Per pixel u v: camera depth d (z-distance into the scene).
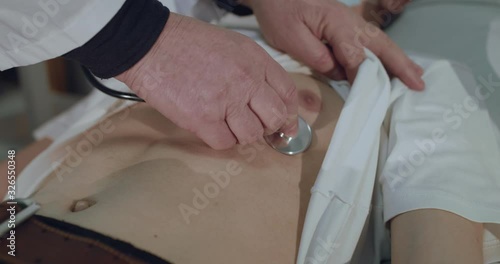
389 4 0.93
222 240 0.51
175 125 0.66
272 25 0.74
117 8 0.51
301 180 0.60
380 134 0.65
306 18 0.72
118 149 0.63
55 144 0.67
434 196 0.55
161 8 0.55
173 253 0.48
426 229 0.53
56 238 0.46
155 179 0.56
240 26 0.86
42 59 0.58
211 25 0.59
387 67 0.73
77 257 0.44
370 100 0.64
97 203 0.53
